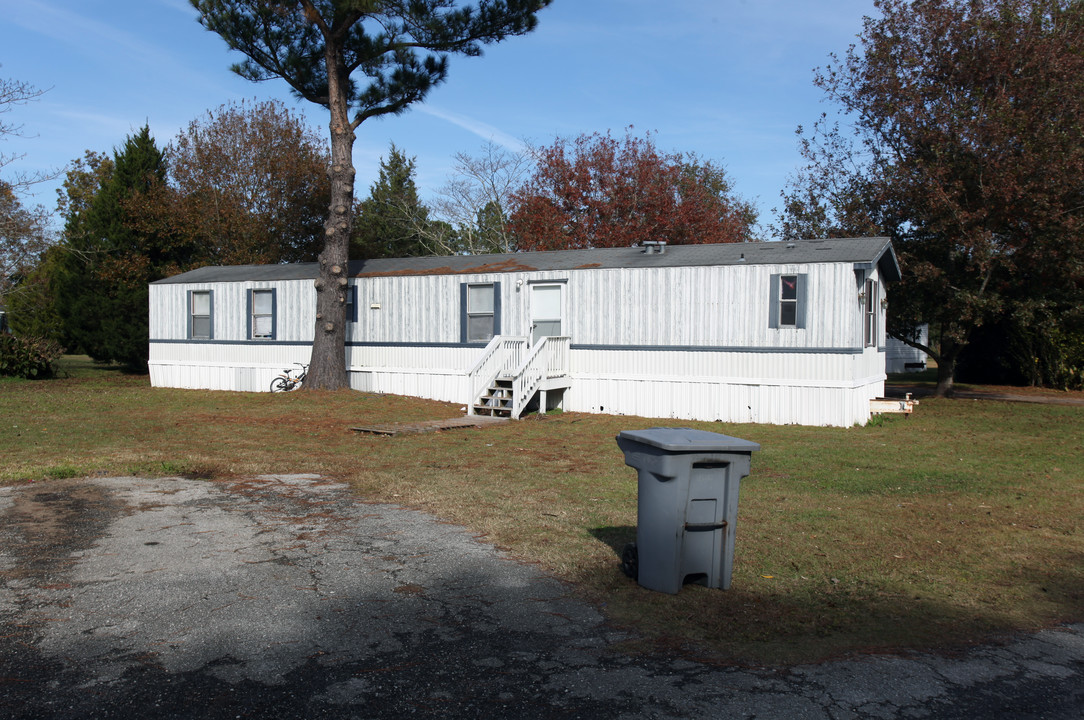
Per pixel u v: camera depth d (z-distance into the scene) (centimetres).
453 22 1861
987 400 2109
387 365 1984
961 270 2103
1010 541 687
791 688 409
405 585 552
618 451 1178
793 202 2347
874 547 661
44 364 2611
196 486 876
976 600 544
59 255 3328
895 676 425
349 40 1938
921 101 2033
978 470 1043
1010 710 391
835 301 1492
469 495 838
